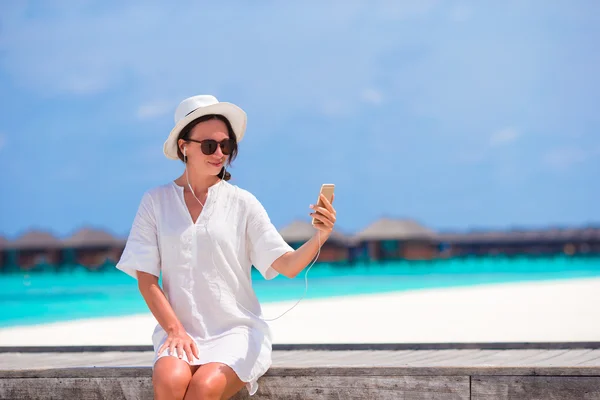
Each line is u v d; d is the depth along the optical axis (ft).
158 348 11.84
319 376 12.05
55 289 69.15
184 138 12.11
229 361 11.02
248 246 12.36
